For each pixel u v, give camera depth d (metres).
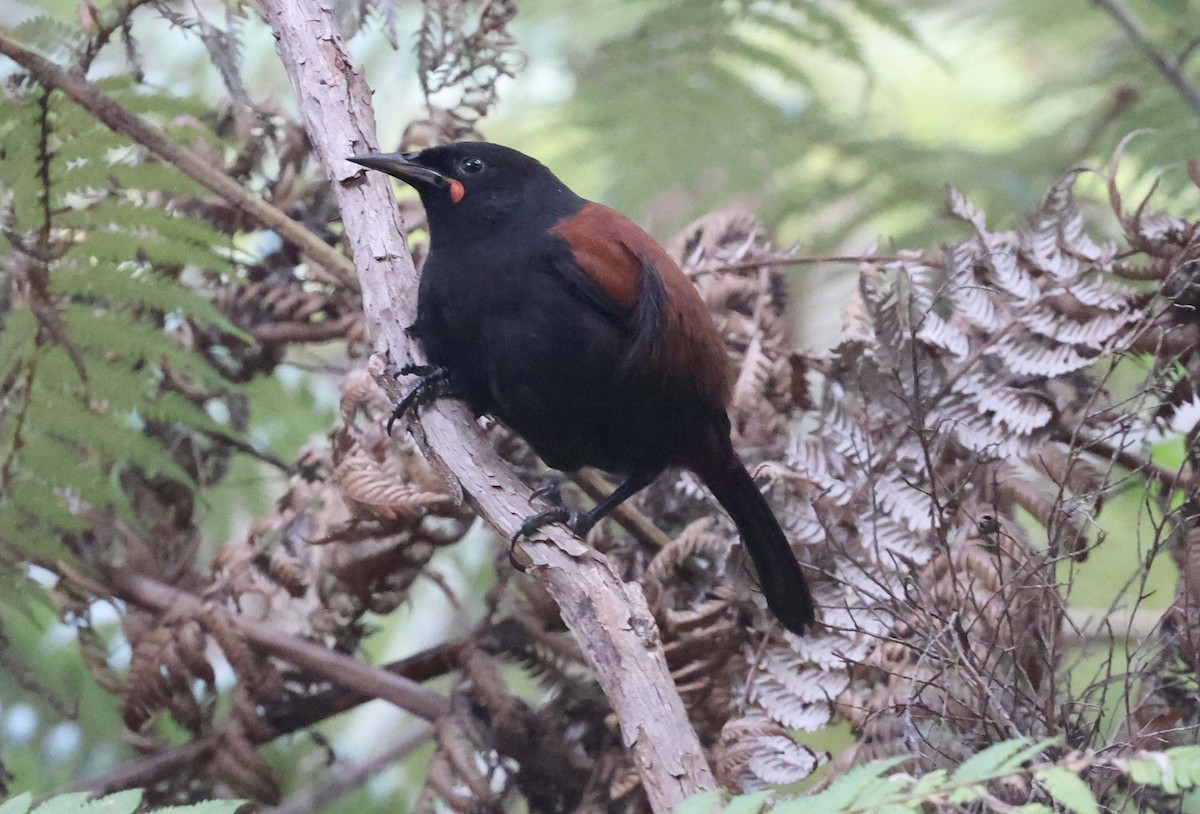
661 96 11.59
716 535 7.65
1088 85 12.02
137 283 7.74
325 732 11.55
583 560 5.50
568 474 8.18
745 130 11.65
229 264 8.67
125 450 7.76
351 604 7.80
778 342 8.52
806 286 11.14
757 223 9.05
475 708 7.78
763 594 7.18
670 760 4.98
